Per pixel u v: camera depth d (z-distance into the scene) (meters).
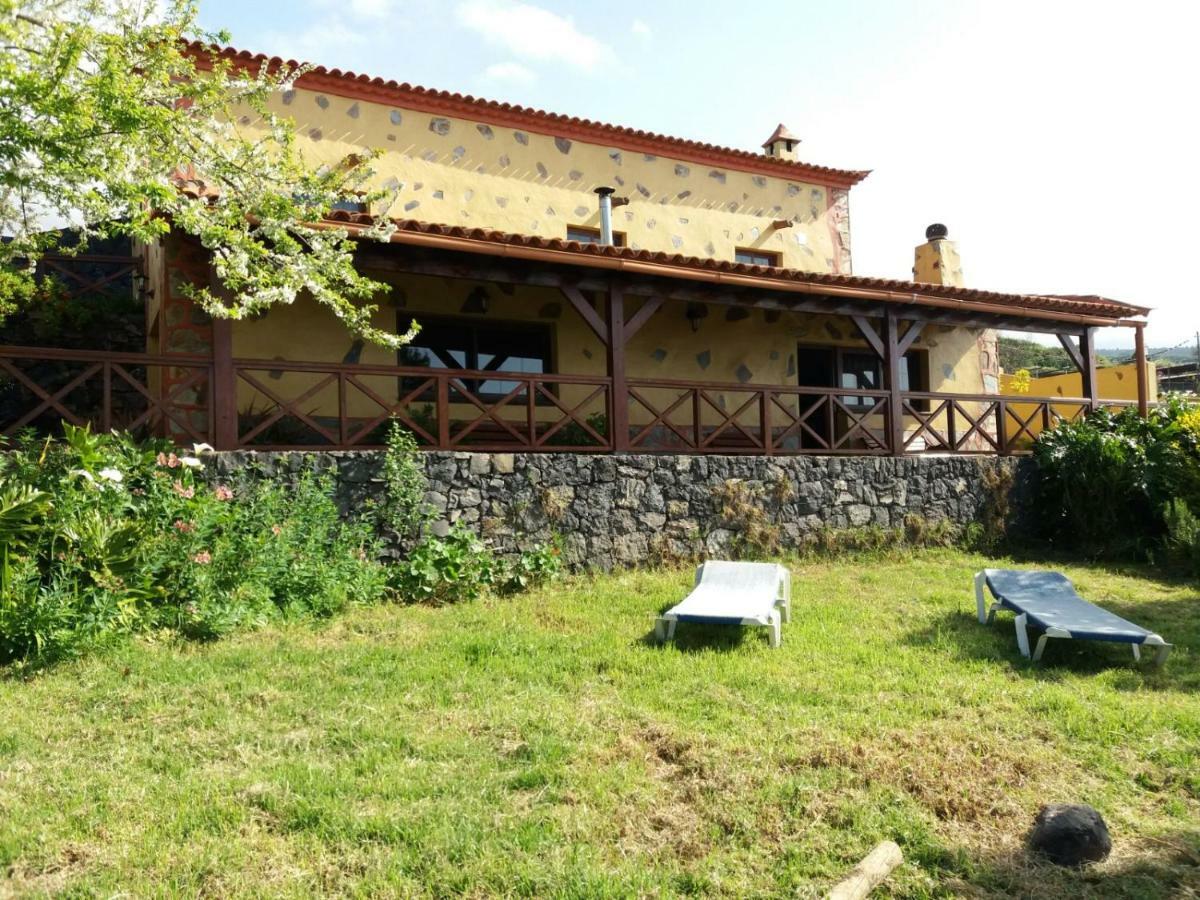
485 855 3.05
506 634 6.10
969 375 14.37
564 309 11.09
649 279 9.21
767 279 9.38
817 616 6.97
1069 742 4.27
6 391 9.45
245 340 8.98
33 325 9.62
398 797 3.50
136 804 3.39
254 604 6.23
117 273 10.93
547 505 8.24
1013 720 4.53
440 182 10.95
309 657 5.43
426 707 4.59
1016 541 11.18
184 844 3.10
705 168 13.07
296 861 3.02
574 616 6.75
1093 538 10.74
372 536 7.48
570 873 2.93
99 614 5.44
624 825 3.31
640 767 3.85
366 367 7.86
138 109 5.23
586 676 5.20
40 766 3.75
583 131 12.02
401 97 10.77
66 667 5.07
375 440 9.64
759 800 3.52
